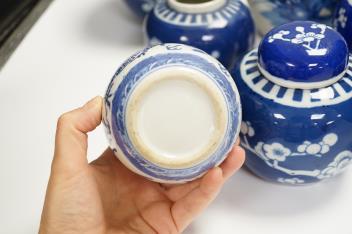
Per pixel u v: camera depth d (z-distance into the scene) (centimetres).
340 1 56
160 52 40
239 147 44
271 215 47
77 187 42
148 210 46
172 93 39
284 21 62
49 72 66
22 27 75
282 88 44
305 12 60
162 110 39
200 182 43
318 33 45
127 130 39
